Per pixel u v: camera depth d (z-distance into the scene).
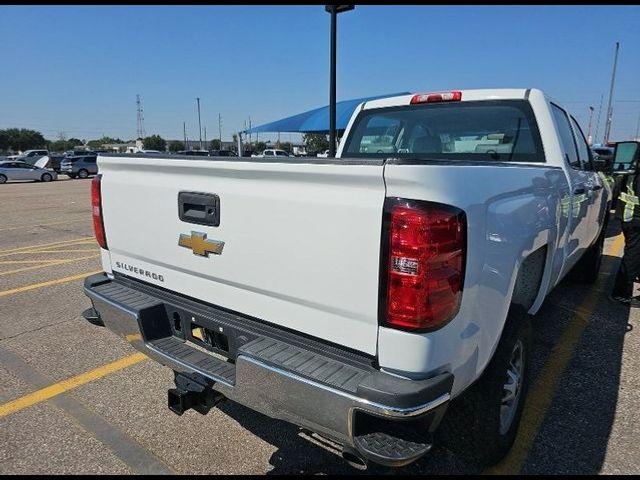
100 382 3.59
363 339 1.98
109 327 2.92
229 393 2.26
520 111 3.70
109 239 3.14
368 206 1.88
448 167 1.90
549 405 3.27
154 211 2.77
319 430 2.01
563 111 4.19
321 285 2.05
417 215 1.79
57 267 7.26
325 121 11.72
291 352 2.15
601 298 5.62
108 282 3.16
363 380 1.90
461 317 1.97
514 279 2.39
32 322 4.81
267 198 2.18
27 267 7.27
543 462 2.70
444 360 1.93
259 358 2.10
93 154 41.56
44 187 26.66
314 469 2.64
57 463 2.69
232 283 2.43
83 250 8.71
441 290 1.85
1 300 5.54
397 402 1.80
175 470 2.63
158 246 2.79
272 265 2.21
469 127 3.90
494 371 2.38
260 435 2.94
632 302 5.30
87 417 3.13
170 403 2.30
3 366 3.84
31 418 3.12
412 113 4.16
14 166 32.19
